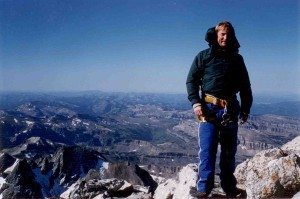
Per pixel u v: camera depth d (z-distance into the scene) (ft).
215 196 10.63
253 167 12.25
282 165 10.34
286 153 12.43
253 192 10.30
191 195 10.36
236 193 10.89
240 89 10.39
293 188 10.07
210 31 9.83
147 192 15.39
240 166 12.76
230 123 9.98
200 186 10.14
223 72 9.80
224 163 10.69
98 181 15.85
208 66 9.89
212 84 9.89
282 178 10.14
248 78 10.32
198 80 10.12
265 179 10.33
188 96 10.02
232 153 10.58
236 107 10.12
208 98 10.01
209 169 9.99
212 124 9.91
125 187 15.28
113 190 15.21
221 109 9.87
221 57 9.80
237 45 9.87
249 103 10.47
